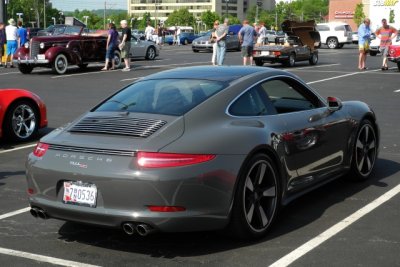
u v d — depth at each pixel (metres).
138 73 20.97
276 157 4.92
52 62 20.56
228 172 4.40
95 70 22.33
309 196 6.07
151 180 4.13
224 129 4.61
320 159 5.64
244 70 5.52
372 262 4.29
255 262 4.33
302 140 5.30
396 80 17.97
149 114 4.71
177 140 4.34
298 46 23.84
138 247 4.68
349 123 6.17
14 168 7.55
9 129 8.99
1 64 24.66
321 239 4.79
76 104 13.38
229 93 4.95
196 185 4.23
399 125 10.38
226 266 4.26
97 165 4.30
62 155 4.49
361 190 6.27
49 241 4.85
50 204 4.51
